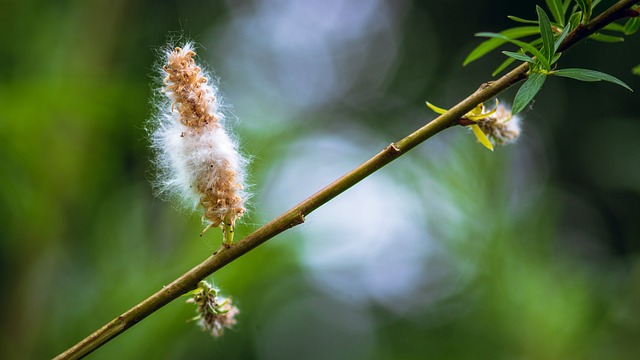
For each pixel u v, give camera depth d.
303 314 0.79
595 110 1.02
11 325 0.56
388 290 0.69
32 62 0.67
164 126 0.37
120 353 0.49
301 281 0.70
